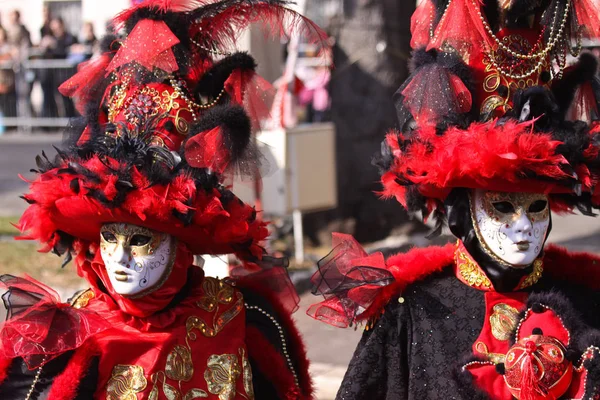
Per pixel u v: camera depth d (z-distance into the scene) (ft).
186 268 13.07
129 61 12.63
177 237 12.90
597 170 12.53
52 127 64.54
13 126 65.16
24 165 53.11
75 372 12.53
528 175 12.16
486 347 12.90
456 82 12.54
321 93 46.37
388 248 31.12
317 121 46.96
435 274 13.52
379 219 33.71
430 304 13.28
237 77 13.25
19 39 64.95
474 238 13.00
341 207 33.81
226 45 13.53
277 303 13.98
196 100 13.12
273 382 13.62
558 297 12.93
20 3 71.05
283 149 30.35
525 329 12.87
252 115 13.51
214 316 13.30
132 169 12.02
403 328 13.24
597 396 12.48
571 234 36.37
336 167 33.73
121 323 12.97
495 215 12.72
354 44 33.55
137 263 12.60
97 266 13.05
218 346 13.16
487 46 12.75
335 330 25.72
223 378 13.01
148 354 12.79
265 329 13.65
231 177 12.81
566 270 13.61
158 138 12.72
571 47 13.33
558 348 12.51
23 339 12.46
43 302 12.64
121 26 13.19
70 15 70.38
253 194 24.99
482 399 12.54
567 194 13.08
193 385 12.90
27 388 12.60
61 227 12.99
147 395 12.62
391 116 33.60
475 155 11.96
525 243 12.66
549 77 13.12
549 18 13.01
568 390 12.67
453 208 13.05
